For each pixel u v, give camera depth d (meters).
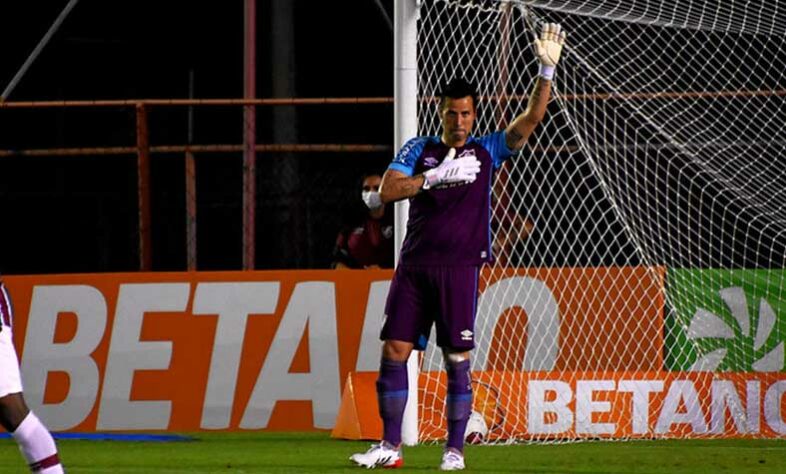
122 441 36.34
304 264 52.66
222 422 38.97
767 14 36.28
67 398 39.38
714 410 37.62
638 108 43.59
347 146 44.53
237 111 68.31
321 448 33.78
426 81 39.06
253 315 39.16
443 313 27.05
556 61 27.09
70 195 53.75
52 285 39.69
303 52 74.62
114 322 39.44
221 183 59.72
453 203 26.97
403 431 33.88
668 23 36.06
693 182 42.56
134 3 73.81
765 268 40.28
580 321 38.53
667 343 38.53
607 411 37.00
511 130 27.31
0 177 62.88
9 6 72.75
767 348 38.25
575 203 45.28
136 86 73.94
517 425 36.28
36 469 21.83
